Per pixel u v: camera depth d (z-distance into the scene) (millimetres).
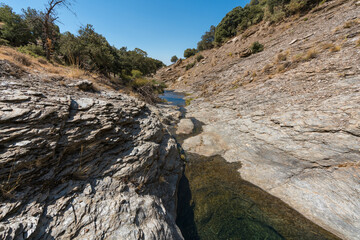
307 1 27031
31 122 3854
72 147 4582
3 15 22609
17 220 2855
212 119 15734
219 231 5730
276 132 9555
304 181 6930
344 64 10555
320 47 14680
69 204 3727
